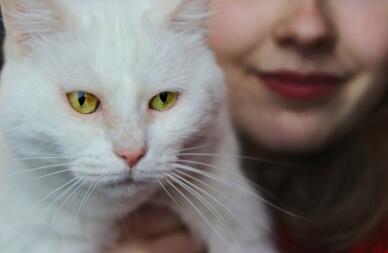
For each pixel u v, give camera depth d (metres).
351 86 0.42
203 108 0.33
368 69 0.41
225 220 0.36
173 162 0.32
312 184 0.45
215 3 0.36
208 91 0.33
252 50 0.41
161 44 0.32
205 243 0.37
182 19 0.33
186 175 0.33
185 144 0.32
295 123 0.42
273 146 0.43
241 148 0.41
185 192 0.35
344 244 0.43
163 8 0.33
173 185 0.33
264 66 0.41
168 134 0.31
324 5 0.39
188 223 0.37
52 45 0.31
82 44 0.31
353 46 0.40
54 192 0.33
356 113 0.42
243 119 0.43
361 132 0.44
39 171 0.32
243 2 0.40
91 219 0.34
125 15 0.32
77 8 0.32
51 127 0.31
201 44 0.34
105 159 0.30
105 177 0.30
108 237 0.36
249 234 0.36
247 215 0.36
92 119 0.30
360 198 0.44
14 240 0.33
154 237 0.37
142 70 0.31
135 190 0.31
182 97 0.32
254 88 0.42
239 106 0.42
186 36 0.33
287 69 0.41
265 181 0.44
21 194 0.33
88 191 0.32
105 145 0.30
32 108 0.31
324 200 0.44
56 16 0.31
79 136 0.30
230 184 0.36
